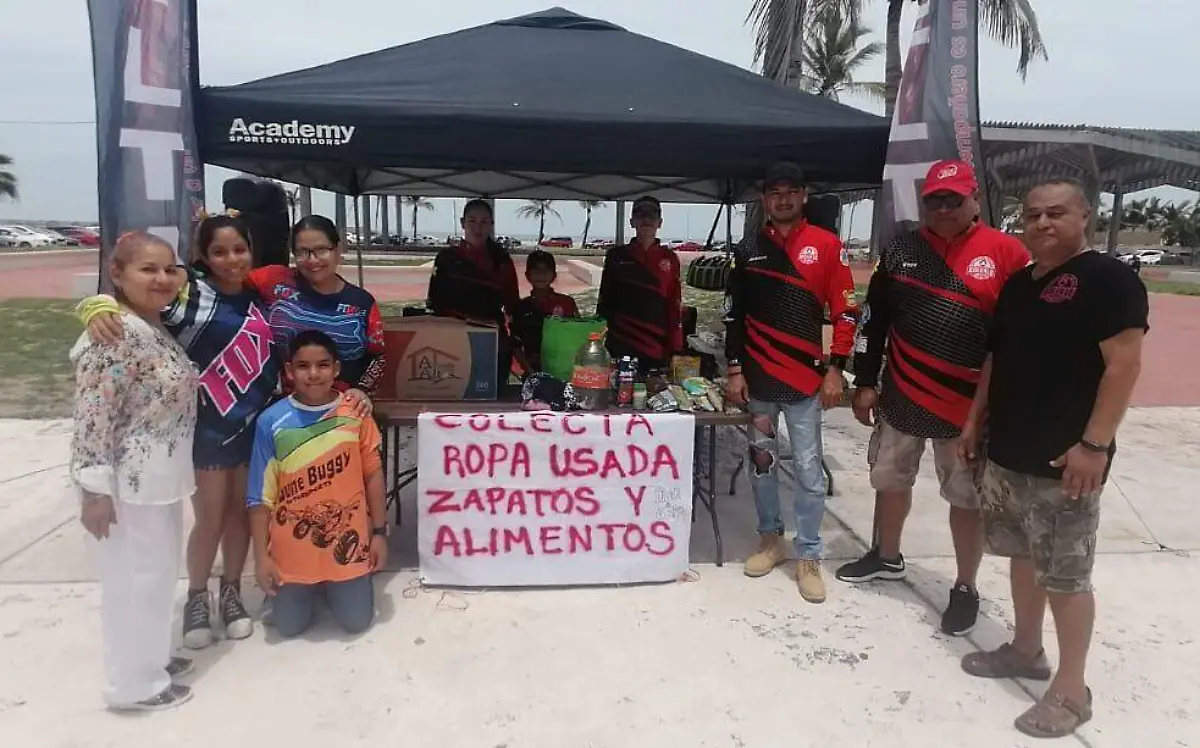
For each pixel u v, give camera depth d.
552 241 75.06
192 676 2.79
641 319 4.87
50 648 2.98
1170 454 6.29
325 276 3.12
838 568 3.89
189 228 3.34
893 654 3.08
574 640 3.11
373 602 3.23
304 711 2.62
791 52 7.49
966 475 3.13
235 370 2.86
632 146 3.49
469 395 3.71
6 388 8.06
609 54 4.28
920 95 3.71
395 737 2.49
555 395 3.64
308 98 3.38
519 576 3.54
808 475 3.52
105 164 3.28
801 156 3.61
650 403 3.69
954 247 3.08
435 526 3.49
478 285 5.05
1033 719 2.59
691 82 4.02
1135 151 14.85
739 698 2.75
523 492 3.51
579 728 2.57
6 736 2.45
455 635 3.13
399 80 3.72
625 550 3.59
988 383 2.82
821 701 2.75
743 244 3.52
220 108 3.32
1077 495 2.42
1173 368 11.06
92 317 2.33
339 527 2.98
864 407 3.47
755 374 3.51
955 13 3.72
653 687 2.81
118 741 2.44
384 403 3.63
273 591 2.94
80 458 2.29
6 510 4.46
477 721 2.59
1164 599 3.65
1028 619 2.85
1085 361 2.38
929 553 4.13
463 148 3.40
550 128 3.42
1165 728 2.64
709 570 3.82
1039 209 2.43
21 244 50.84
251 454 2.94
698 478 4.79
